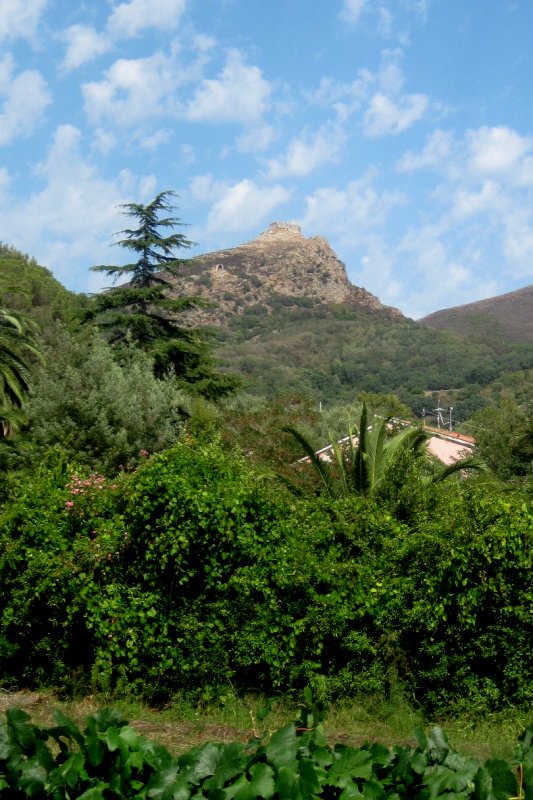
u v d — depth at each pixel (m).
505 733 7.42
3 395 26.12
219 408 27.25
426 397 95.56
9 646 8.98
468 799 2.88
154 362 31.59
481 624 7.87
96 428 22.48
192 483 8.71
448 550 7.92
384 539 8.72
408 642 8.12
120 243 37.22
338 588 8.25
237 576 8.37
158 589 8.51
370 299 160.62
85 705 8.21
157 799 2.91
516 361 108.69
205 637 8.33
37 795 2.94
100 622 8.46
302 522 9.13
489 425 34.00
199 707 8.16
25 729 3.03
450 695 7.88
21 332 27.77
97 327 34.47
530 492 13.40
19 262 53.84
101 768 3.06
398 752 3.03
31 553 9.02
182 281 153.25
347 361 116.62
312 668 8.12
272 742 3.03
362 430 14.02
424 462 14.30
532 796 2.79
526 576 7.76
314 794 2.84
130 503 8.73
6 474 19.39
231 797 2.86
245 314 147.25
